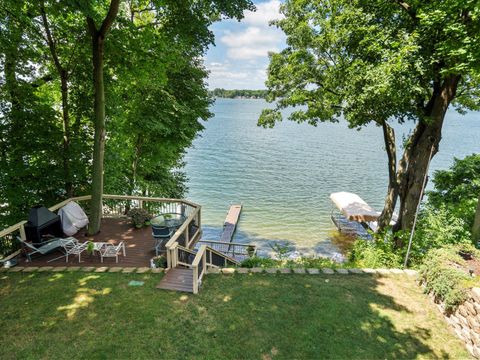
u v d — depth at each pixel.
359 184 28.11
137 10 12.16
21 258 7.82
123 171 15.49
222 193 26.00
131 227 10.20
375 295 6.39
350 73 9.24
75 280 6.75
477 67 6.62
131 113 13.32
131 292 6.32
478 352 4.67
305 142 51.62
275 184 28.31
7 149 9.91
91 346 4.81
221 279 6.96
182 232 8.19
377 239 10.62
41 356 4.60
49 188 10.73
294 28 11.83
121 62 10.50
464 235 8.59
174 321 5.44
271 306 5.93
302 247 16.58
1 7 8.61
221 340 5.02
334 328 5.34
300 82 12.82
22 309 5.68
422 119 9.34
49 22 9.96
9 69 9.52
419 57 7.45
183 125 14.18
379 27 8.90
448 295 5.43
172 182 18.56
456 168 11.98
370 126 76.75
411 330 5.34
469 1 6.03
